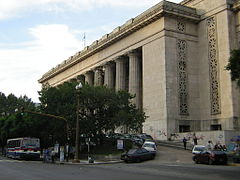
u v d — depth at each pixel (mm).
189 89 58062
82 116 47094
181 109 56375
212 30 57719
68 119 44469
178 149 43531
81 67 86938
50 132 48469
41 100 47875
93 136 47844
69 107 45062
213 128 55344
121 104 47844
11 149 51844
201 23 60156
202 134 47250
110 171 23859
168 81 55781
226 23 54969
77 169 26297
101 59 76562
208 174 20797
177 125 55062
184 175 20359
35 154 47625
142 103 65188
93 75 84250
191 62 59219
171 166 27984
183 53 58625
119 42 70125
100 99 46844
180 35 58781
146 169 25422
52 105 46781
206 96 57344
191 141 48656
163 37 57125
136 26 63438
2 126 69062
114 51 71500
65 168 27781
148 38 61156
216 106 55312
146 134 52188
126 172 22828
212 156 29297
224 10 55656
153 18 59250
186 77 58125
